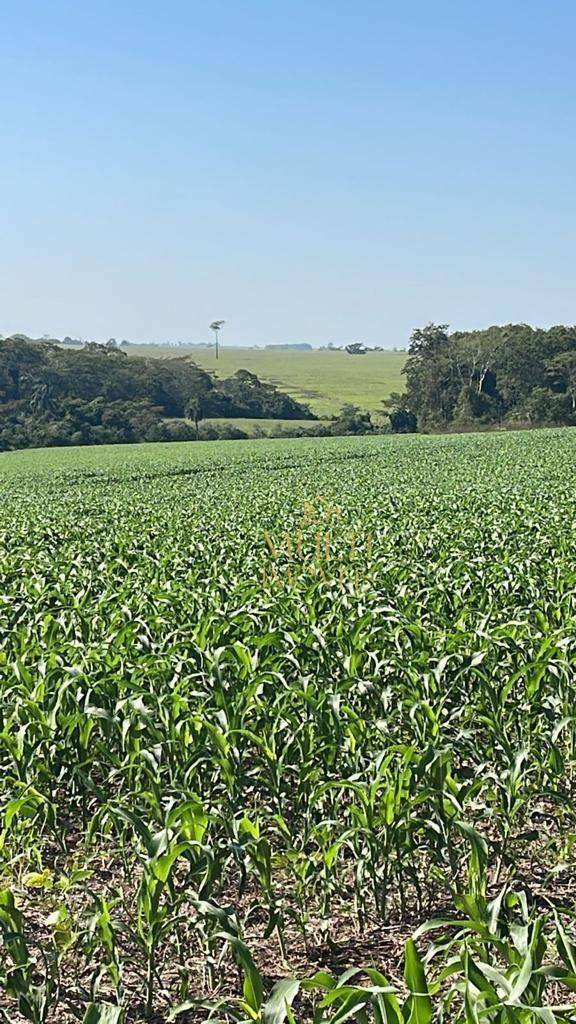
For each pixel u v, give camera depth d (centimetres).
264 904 562
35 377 10075
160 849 503
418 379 10244
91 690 753
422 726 687
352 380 14712
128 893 639
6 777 683
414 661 779
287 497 2925
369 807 583
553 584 1180
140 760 675
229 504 2762
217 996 520
